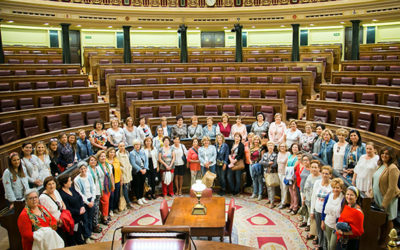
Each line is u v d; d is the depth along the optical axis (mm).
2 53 15641
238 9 17906
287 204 7402
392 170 5223
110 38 22828
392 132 8797
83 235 5910
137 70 15875
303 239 5977
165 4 18078
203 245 3281
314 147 7410
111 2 17438
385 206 5238
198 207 5727
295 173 6656
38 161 6461
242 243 5871
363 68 14156
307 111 11094
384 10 15641
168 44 23469
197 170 7984
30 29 21141
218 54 19125
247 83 13477
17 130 9227
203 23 18297
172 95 13273
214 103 12117
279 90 12930
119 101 13078
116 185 7020
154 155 7797
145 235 2586
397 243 3260
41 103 10953
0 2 15047
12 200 5828
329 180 5320
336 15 16781
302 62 15797
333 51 19422
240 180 8039
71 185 5828
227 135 9445
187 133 9492
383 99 10492
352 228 4410
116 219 6879
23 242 4566
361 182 5883
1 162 7113
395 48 18906
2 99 10133
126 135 8953
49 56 17250
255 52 20672
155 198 7961
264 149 7570
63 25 16906
